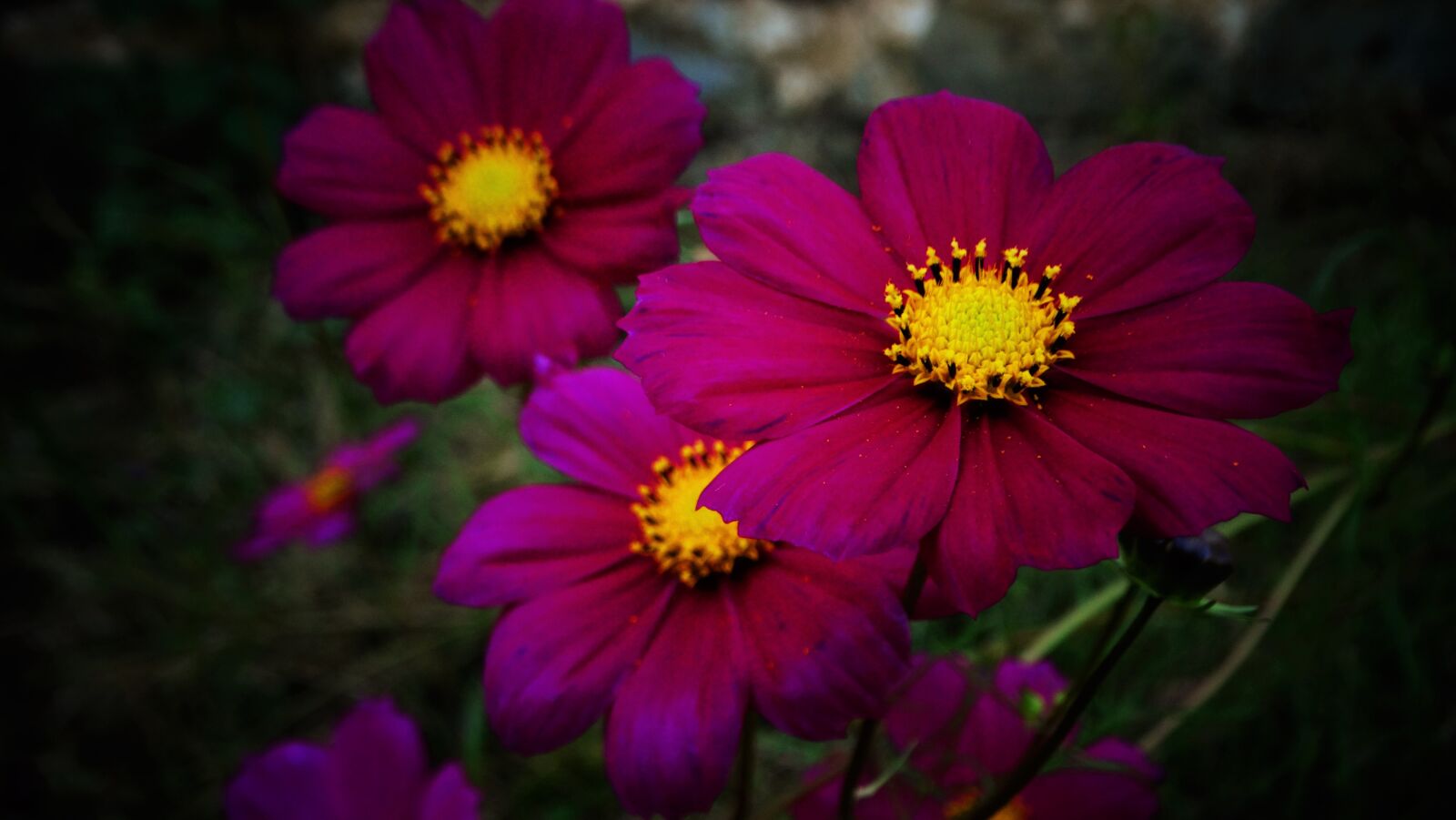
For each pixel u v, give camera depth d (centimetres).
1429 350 24
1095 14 34
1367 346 25
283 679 30
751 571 14
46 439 27
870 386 13
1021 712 17
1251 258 29
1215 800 22
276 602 30
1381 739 21
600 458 16
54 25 44
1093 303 13
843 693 13
